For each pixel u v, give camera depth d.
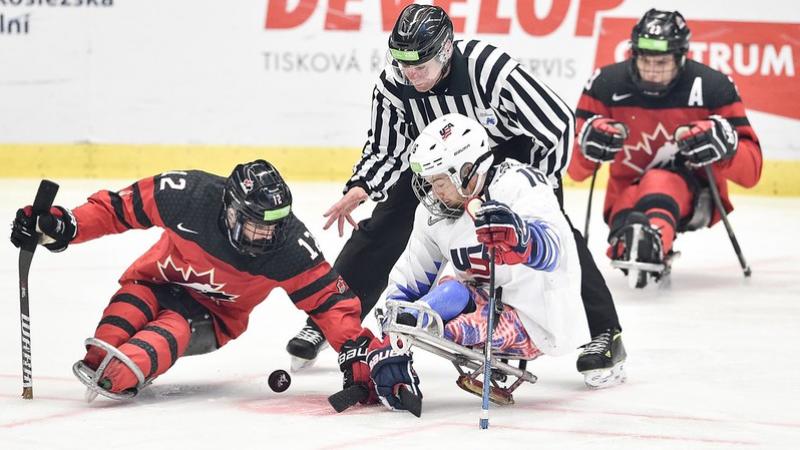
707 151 14.39
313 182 24.59
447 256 8.64
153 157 24.55
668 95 15.20
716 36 23.83
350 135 24.48
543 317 8.32
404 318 8.03
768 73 23.83
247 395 9.03
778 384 9.52
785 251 17.80
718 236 19.42
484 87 9.29
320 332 10.07
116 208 8.62
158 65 24.38
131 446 7.36
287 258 8.61
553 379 9.78
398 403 8.34
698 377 9.81
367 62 24.30
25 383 8.68
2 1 24.25
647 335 11.76
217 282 8.76
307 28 24.27
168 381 9.52
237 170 8.30
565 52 24.00
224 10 24.25
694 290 14.62
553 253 7.91
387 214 10.45
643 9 23.86
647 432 7.88
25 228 8.48
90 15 24.27
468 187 8.26
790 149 24.02
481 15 24.00
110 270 15.41
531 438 7.68
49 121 24.48
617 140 14.48
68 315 12.35
